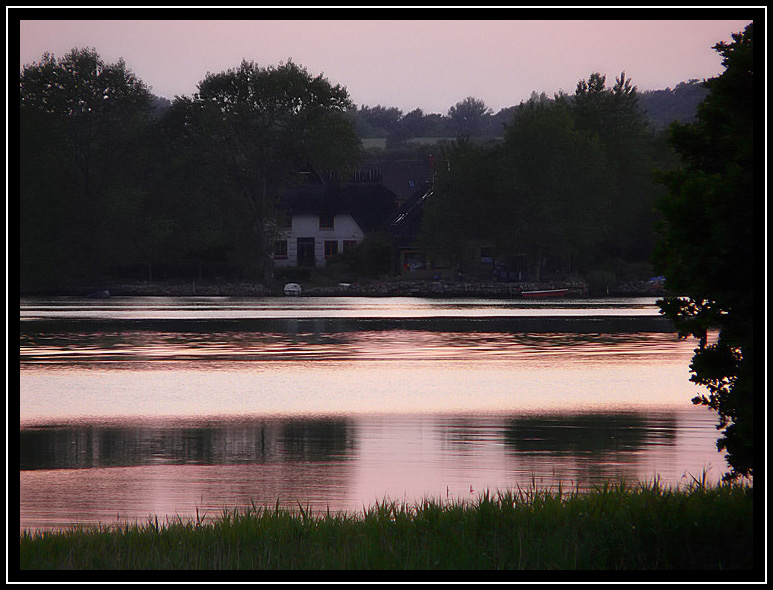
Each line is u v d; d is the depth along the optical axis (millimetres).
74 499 55844
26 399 100500
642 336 185750
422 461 67125
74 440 76500
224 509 53156
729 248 35375
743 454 40531
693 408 93125
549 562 34875
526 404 96500
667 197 39750
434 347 163125
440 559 35406
